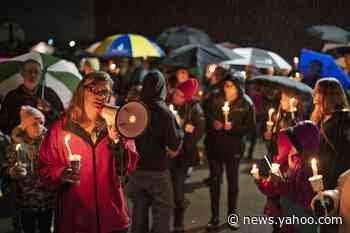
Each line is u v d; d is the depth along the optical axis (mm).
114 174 3771
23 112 4824
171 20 22219
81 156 3678
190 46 8906
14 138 4820
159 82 5238
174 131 5191
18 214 5172
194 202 7781
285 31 19297
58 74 6117
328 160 4488
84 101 3668
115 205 3787
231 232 6469
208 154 6703
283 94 5547
